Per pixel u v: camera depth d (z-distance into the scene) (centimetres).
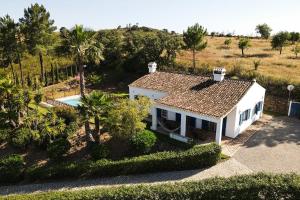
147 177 1931
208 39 9262
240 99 2469
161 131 2661
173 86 2930
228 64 5050
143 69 4831
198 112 2345
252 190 1424
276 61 5450
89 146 2316
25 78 4800
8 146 2475
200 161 2005
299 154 2203
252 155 2192
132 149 2228
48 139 2353
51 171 1986
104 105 2250
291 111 3136
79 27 2367
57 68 5081
